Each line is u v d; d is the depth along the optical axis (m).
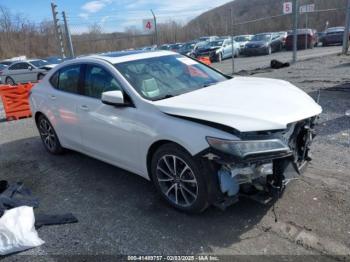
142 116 3.57
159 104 3.49
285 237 3.01
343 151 4.67
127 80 3.90
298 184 3.84
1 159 5.81
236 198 3.24
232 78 4.55
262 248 2.90
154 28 16.02
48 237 3.35
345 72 11.29
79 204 3.95
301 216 3.27
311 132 3.58
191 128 3.13
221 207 3.17
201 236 3.14
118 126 3.89
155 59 4.46
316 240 2.94
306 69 13.03
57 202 4.05
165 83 4.02
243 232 3.13
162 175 3.62
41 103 5.41
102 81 4.23
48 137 5.67
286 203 3.50
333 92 8.17
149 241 3.14
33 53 43.88
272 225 3.19
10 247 3.13
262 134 2.96
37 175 4.93
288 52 24.92
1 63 25.80
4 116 9.71
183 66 4.50
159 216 3.52
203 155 3.04
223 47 23.19
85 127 4.49
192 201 3.37
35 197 4.21
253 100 3.40
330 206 3.39
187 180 3.35
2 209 3.71
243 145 2.88
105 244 3.16
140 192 4.08
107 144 4.21
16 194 4.21
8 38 47.34
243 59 22.73
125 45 34.34
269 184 3.16
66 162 5.32
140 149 3.70
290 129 3.20
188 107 3.29
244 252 2.88
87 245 3.17
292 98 3.53
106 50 33.19
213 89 3.86
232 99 3.45
